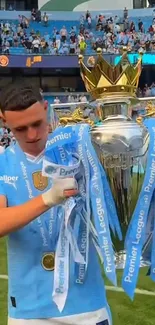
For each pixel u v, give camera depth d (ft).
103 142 5.46
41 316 5.92
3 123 5.91
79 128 5.63
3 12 90.63
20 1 98.17
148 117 5.77
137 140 5.46
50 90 85.92
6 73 83.71
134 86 5.74
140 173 5.69
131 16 92.53
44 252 5.94
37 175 5.96
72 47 85.66
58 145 5.57
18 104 5.38
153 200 5.71
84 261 5.72
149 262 5.89
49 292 5.94
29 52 82.12
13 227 5.33
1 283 16.75
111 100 5.66
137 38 88.12
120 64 5.70
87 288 5.98
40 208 5.29
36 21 90.99
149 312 13.66
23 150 6.00
